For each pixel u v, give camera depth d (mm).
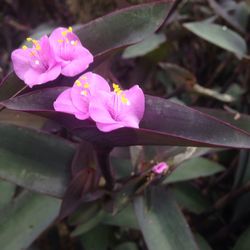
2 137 195
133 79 302
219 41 274
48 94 159
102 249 239
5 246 197
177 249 188
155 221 195
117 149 211
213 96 299
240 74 336
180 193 256
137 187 200
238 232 266
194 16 360
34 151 198
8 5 422
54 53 166
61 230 251
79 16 360
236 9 320
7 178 190
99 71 197
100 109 149
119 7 273
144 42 290
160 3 190
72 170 193
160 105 168
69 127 160
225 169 261
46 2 385
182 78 299
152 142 160
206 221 261
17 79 184
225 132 159
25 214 205
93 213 211
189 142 155
